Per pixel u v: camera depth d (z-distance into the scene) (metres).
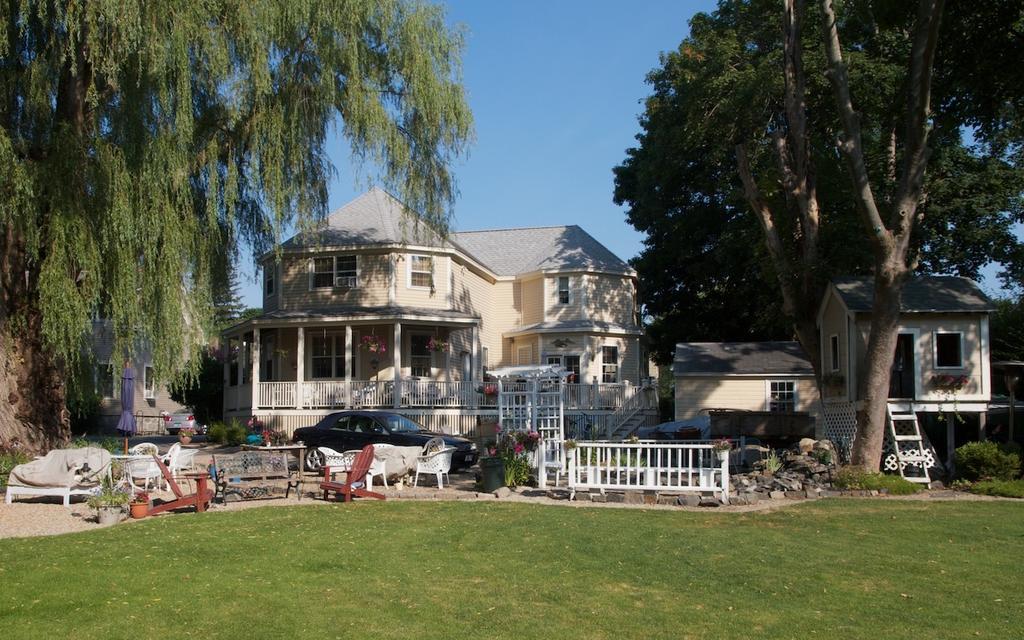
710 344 31.84
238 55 17.86
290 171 19.55
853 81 23.75
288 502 15.21
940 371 19.83
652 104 34.25
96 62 15.59
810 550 10.62
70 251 15.27
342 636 7.12
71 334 15.35
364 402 27.36
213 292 20.14
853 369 19.94
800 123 20.55
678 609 7.95
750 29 27.42
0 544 10.75
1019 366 20.64
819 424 28.50
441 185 22.27
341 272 30.05
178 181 16.44
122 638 7.00
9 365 17.03
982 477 17.45
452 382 28.59
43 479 14.26
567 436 27.80
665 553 10.40
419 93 20.91
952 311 19.66
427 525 12.41
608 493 15.73
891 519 13.30
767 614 7.78
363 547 10.70
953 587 8.75
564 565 9.76
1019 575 9.30
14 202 14.55
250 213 21.25
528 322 35.88
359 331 29.61
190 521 12.70
